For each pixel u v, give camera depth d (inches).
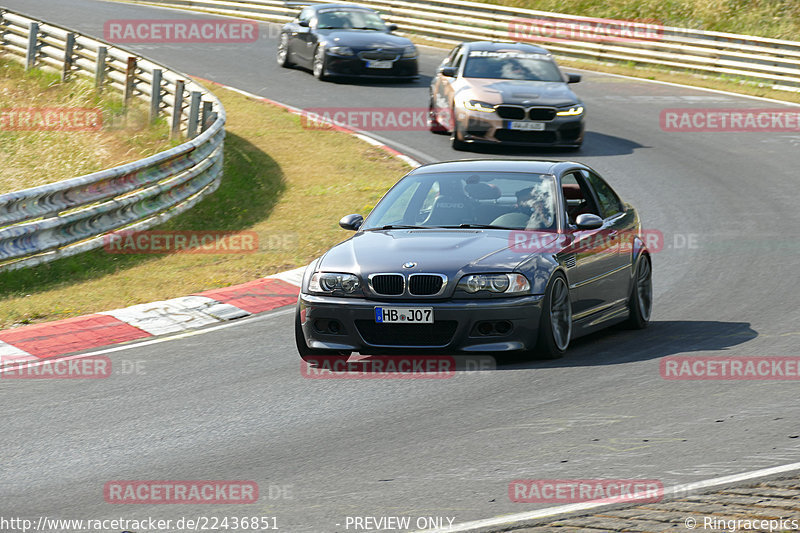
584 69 3137.3
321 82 2768.2
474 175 991.6
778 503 547.5
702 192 1759.4
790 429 686.5
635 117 2444.6
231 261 1366.9
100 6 4173.2
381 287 856.3
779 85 2824.8
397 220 959.6
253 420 751.1
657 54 3097.9
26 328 1051.9
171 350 973.2
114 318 1089.4
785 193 1748.3
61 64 2778.1
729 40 2933.1
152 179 1593.3
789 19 3356.3
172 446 698.8
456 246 884.6
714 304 1114.7
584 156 2037.4
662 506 551.2
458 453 660.7
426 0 3587.6
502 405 765.3
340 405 781.3
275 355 942.4
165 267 1357.0
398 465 642.8
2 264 1300.4
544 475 612.7
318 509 572.7
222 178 1936.5
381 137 2197.3
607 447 661.3
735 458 629.6
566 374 844.6
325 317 869.8
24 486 631.2
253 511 574.2
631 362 880.9
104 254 1443.2
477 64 2154.3
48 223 1357.0
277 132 2246.6
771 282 1200.8
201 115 2151.8
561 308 898.1
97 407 797.2
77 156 2236.7
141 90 2452.0
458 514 555.8
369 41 2704.2
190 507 585.0
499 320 845.8
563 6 3720.5
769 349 913.5
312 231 1513.3
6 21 3014.3
